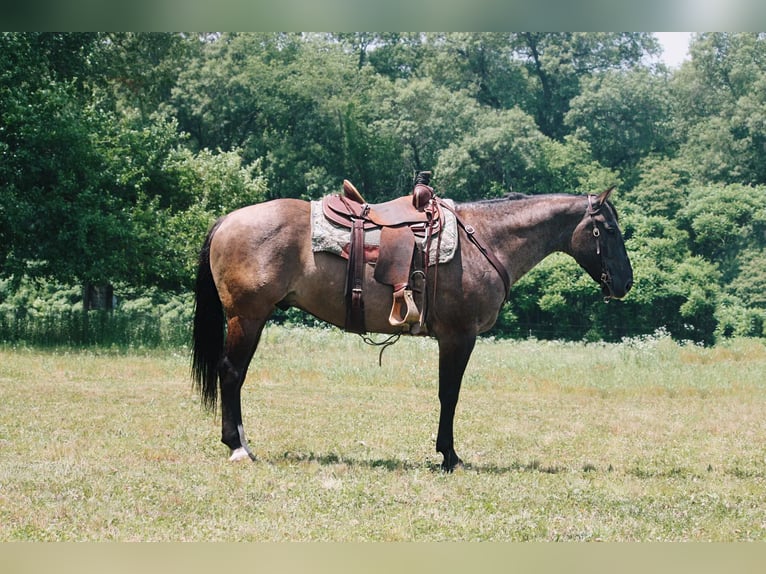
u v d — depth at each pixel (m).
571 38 59.78
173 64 47.25
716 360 25.56
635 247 44.59
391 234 8.38
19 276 24.41
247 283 8.38
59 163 23.95
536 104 60.28
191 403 12.82
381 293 8.38
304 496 7.26
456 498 7.41
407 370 18.56
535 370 19.66
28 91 24.91
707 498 7.80
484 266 8.64
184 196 29.08
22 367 16.66
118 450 8.88
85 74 31.48
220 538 6.16
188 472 7.97
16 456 8.41
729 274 45.41
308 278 8.43
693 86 58.69
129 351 21.22
